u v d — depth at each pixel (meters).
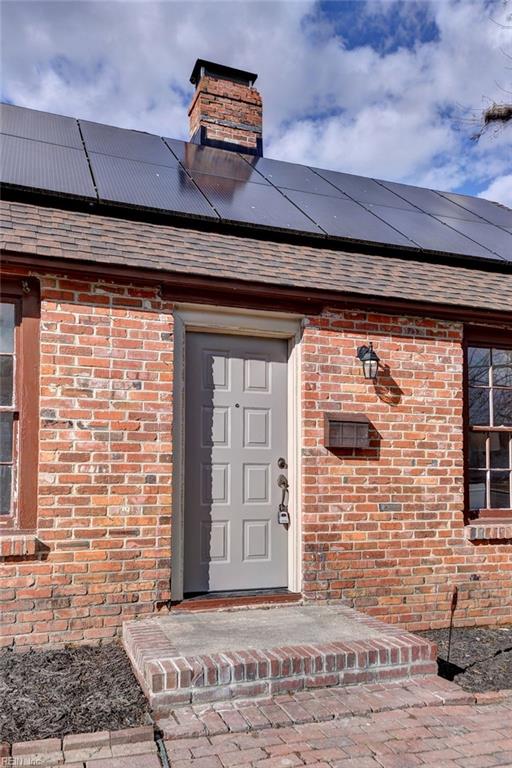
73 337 4.50
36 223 4.48
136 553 4.54
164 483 4.66
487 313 5.66
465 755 3.03
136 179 5.53
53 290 4.46
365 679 3.81
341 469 5.26
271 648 3.81
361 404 5.39
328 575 5.13
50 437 4.38
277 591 5.14
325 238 5.52
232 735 3.16
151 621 4.43
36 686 3.64
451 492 5.66
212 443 5.16
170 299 4.80
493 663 4.64
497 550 5.81
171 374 4.77
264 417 5.35
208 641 3.96
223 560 5.11
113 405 4.57
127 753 2.93
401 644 3.96
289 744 3.07
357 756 2.98
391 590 5.35
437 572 5.54
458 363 5.81
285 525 5.33
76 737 3.00
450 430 5.71
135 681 3.73
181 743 3.05
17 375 4.46
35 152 5.42
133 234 4.80
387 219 6.44
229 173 6.61
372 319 5.49
